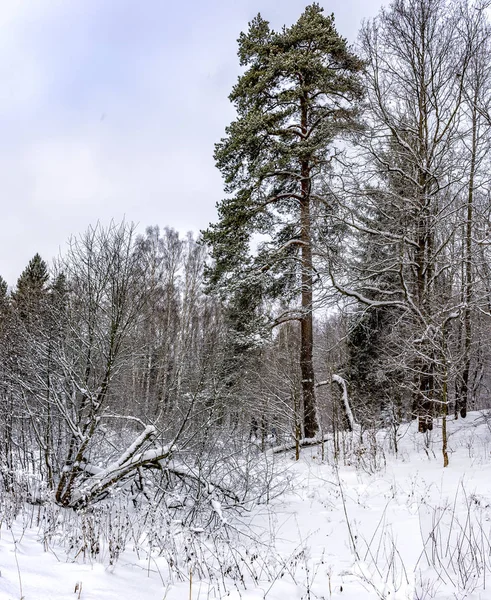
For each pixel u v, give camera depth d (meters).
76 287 7.31
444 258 12.96
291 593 3.98
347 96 14.96
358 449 10.46
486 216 11.86
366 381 15.91
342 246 13.52
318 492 8.26
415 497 7.00
